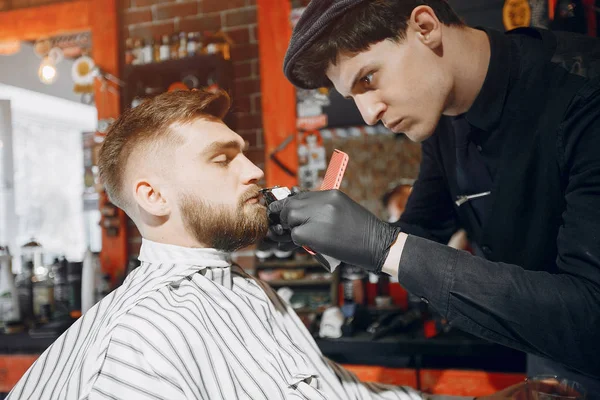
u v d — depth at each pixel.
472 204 1.28
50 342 2.19
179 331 0.89
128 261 2.69
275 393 0.92
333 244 0.89
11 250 3.11
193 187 1.03
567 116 0.95
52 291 2.54
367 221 0.90
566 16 1.49
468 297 0.83
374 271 0.92
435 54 0.98
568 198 0.90
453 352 1.81
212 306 1.00
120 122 1.07
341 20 0.93
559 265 0.87
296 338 1.20
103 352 0.83
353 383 1.18
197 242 1.08
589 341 0.78
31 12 2.93
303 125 2.52
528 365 1.43
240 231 1.06
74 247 3.70
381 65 0.96
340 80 1.01
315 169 2.50
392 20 0.93
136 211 1.09
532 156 1.02
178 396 0.82
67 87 3.67
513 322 0.81
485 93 1.04
